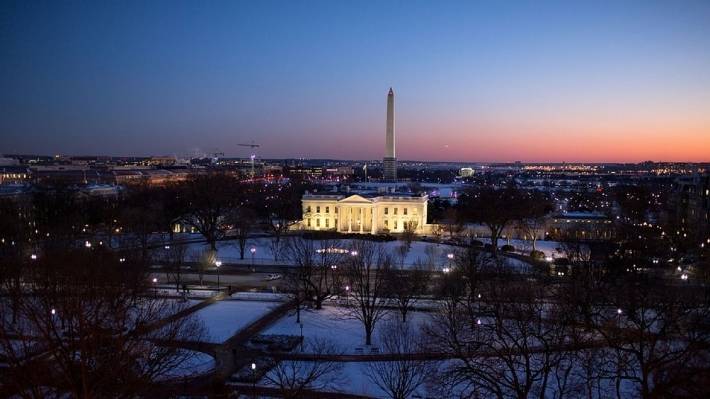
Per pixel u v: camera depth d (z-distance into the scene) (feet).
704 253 372.79
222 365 199.41
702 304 237.86
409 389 177.47
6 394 135.23
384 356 213.46
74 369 133.80
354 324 254.68
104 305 180.96
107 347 141.38
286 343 220.84
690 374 146.41
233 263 404.98
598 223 563.89
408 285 279.49
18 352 157.58
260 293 310.24
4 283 234.38
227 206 567.59
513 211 497.87
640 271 337.93
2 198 569.64
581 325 197.26
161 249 434.71
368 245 435.94
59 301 165.17
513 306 206.59
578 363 198.59
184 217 521.65
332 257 369.09
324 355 213.66
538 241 531.50
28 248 385.70
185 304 281.54
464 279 299.58
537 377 190.08
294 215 622.54
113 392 136.98
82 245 381.60
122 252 357.82
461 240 510.17
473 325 205.16
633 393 180.75
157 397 165.17
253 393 172.45
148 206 581.12
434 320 242.37
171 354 166.20
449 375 172.76
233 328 244.63
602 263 341.00
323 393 179.42
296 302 270.67
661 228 497.87
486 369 190.19
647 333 184.44
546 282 284.82
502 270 295.07
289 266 391.65
